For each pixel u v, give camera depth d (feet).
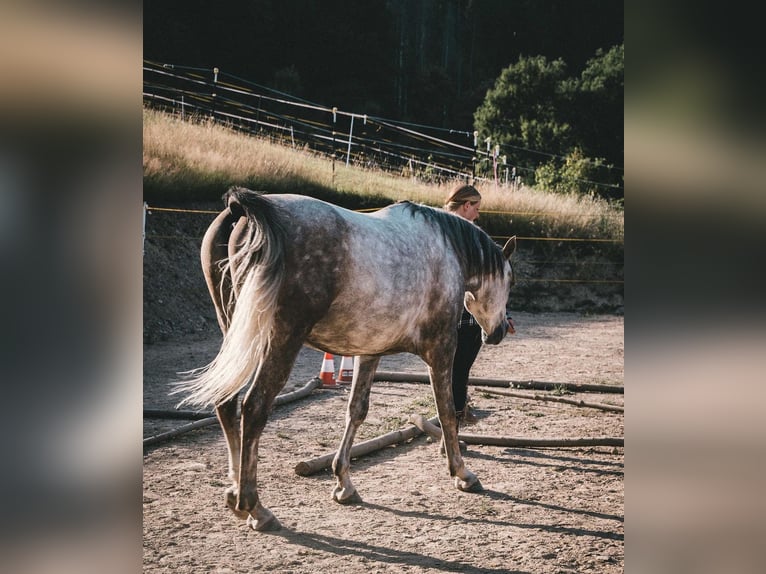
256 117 69.82
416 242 13.14
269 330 10.94
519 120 90.43
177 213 47.03
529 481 15.14
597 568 10.44
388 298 12.28
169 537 11.34
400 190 61.11
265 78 98.94
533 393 24.48
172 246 44.42
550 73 90.48
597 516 12.91
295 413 20.99
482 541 11.57
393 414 21.03
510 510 13.23
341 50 111.34
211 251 11.77
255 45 97.91
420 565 10.50
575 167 77.82
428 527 12.21
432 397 23.48
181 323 38.81
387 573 10.16
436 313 13.52
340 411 21.33
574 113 88.43
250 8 97.60
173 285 41.52
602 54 94.58
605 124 87.51
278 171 55.01
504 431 19.36
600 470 16.03
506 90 90.99
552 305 57.31
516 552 11.08
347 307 11.85
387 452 17.47
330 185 57.36
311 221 11.44
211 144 53.72
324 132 74.08
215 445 17.31
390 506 13.33
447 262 13.73
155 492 13.64
